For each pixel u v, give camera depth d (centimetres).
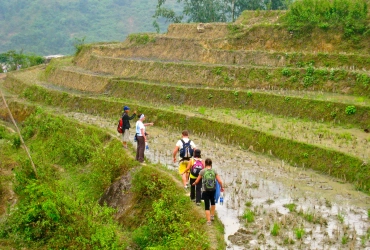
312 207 1686
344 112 2538
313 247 1392
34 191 1667
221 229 1456
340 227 1523
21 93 4784
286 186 1898
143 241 1490
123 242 1512
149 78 4122
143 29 14712
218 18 6606
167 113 3061
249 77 3422
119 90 3975
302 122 2606
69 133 2836
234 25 4294
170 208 1538
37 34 13938
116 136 2600
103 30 14738
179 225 1418
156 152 2417
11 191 2106
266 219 1566
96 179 2047
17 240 1568
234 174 2055
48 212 1518
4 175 2297
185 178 1681
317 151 2105
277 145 2292
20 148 2912
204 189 1426
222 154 2356
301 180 1967
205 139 2667
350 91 2892
